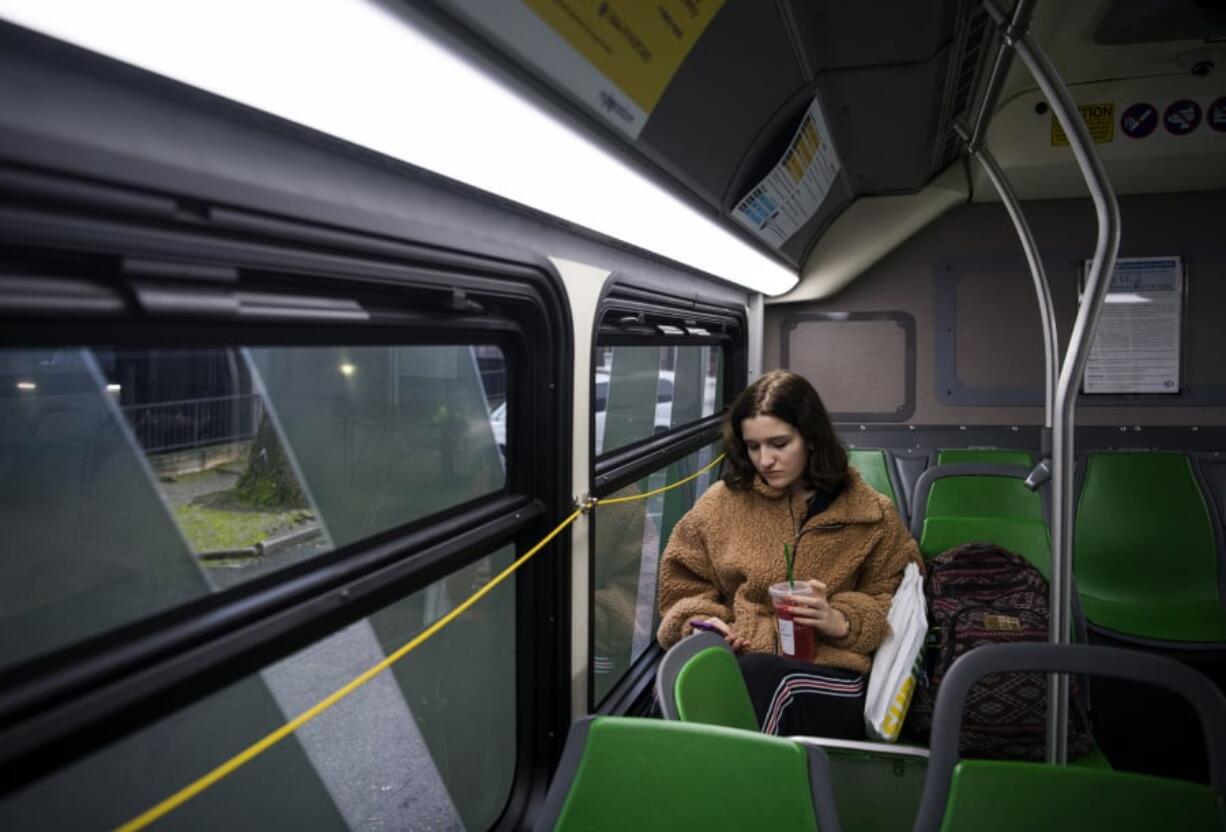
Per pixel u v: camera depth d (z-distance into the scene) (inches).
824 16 81.0
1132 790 45.9
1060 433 65.0
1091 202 192.1
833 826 42.9
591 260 83.6
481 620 76.6
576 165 61.1
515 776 80.1
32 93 28.1
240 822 63.6
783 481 88.6
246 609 41.5
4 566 43.3
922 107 116.5
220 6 29.4
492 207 63.2
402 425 76.9
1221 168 170.9
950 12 85.7
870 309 206.4
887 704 79.4
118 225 31.5
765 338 213.3
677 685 55.0
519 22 42.1
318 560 48.3
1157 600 159.3
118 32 28.5
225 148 36.9
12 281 28.5
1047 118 172.1
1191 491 164.2
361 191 47.0
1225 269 185.6
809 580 86.2
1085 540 166.6
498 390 79.7
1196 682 48.3
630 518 120.6
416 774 79.2
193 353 55.1
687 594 95.4
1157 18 133.3
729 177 94.4
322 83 36.9
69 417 46.4
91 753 34.3
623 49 54.5
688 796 44.6
